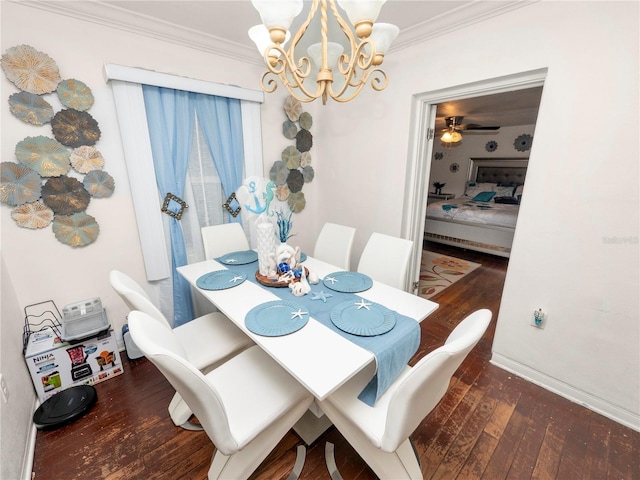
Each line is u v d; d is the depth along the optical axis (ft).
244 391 4.05
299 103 9.57
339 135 9.54
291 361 3.44
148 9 5.83
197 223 7.99
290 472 4.41
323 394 2.97
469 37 6.15
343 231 7.64
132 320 3.28
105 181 6.42
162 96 6.80
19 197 5.57
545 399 5.68
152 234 7.14
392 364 3.75
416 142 7.95
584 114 4.84
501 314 6.39
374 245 6.79
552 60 5.10
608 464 4.44
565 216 5.25
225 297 5.08
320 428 4.95
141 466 4.50
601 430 5.01
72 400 5.51
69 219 6.15
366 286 5.34
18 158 5.46
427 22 6.32
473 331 2.94
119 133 6.50
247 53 7.89
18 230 5.71
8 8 5.11
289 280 5.40
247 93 7.89
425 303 4.83
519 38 5.47
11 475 3.93
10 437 4.17
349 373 3.26
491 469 4.38
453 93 6.88
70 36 5.71
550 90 5.16
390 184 8.52
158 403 5.69
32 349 5.57
